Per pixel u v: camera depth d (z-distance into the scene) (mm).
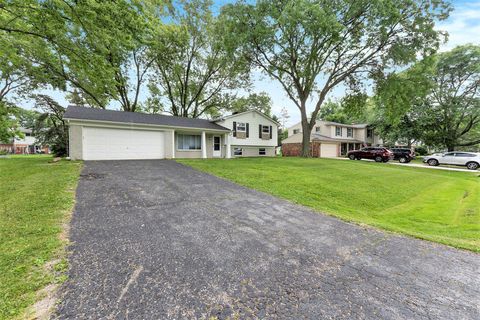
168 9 19453
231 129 20328
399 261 3021
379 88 18016
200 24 21453
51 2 5449
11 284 2131
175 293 2178
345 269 2768
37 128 21672
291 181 8742
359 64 18156
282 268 2729
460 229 4840
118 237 3334
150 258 2799
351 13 15180
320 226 4289
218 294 2199
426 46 15234
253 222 4320
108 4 5652
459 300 2240
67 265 2523
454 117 26391
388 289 2389
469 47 23406
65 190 5633
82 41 6797
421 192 9156
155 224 3924
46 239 3066
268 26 16312
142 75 22719
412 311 2059
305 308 2051
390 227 4410
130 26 6293
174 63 22266
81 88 17812
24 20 6094
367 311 2035
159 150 14781
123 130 13484
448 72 24891
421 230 4875
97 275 2383
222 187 7129
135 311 1920
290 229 4055
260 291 2273
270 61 18984
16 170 8539
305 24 14141
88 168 9188
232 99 26422
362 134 34625
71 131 12078
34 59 10445
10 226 3434
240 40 16062
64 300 1995
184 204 5199
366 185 9289
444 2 14195
